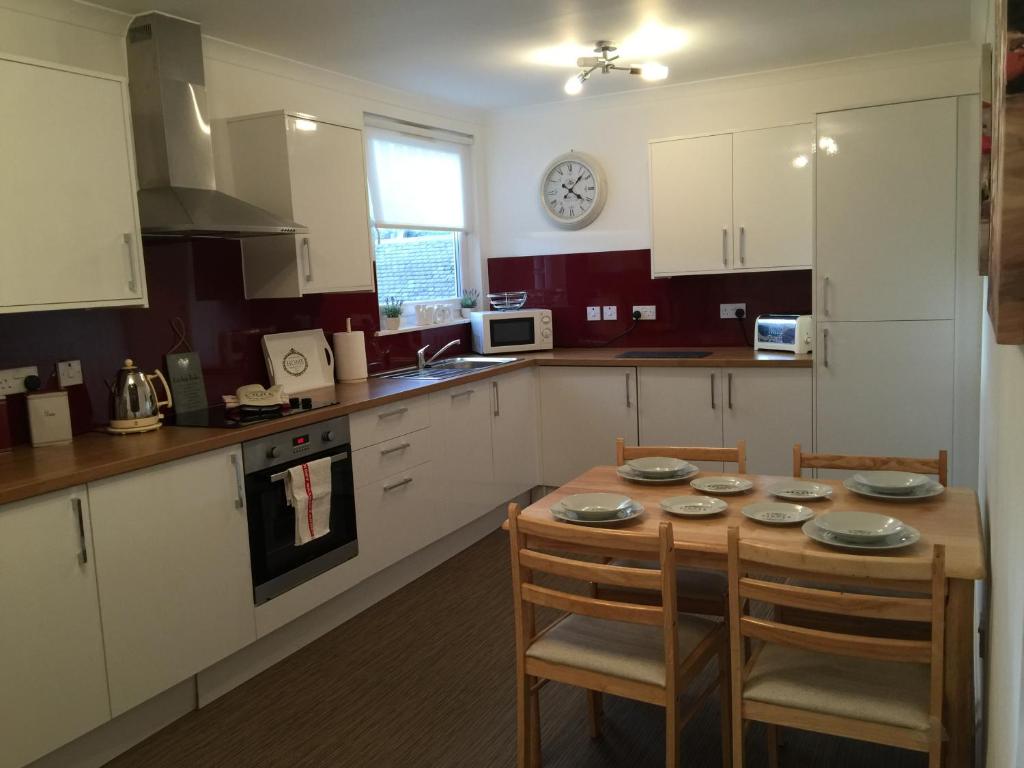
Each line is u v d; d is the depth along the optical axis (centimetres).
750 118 483
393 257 488
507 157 554
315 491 319
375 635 340
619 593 263
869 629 233
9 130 251
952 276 396
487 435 449
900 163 398
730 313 501
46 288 262
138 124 328
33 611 226
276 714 281
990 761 155
